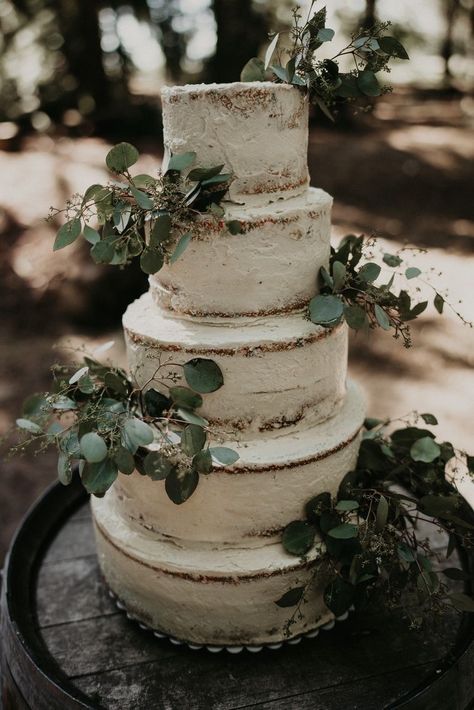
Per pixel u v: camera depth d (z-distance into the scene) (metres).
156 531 0.92
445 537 1.11
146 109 4.95
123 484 0.94
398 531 0.97
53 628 0.98
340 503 0.88
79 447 0.86
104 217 0.90
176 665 0.91
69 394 0.96
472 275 3.10
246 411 0.87
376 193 4.06
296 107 0.84
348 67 1.06
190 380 0.84
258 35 4.68
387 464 0.98
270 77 0.97
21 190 3.24
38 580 1.06
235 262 0.84
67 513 1.20
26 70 5.25
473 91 6.27
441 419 2.09
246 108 0.81
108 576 1.00
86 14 4.89
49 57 5.17
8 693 0.93
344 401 0.99
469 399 2.21
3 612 0.97
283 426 0.89
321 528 0.89
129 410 0.88
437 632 0.94
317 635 0.95
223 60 4.71
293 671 0.90
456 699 0.85
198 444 0.83
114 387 0.90
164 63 5.28
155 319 0.90
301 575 0.89
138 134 4.73
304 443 0.89
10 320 2.69
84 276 2.67
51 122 4.96
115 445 0.84
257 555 0.89
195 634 0.92
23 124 4.98
